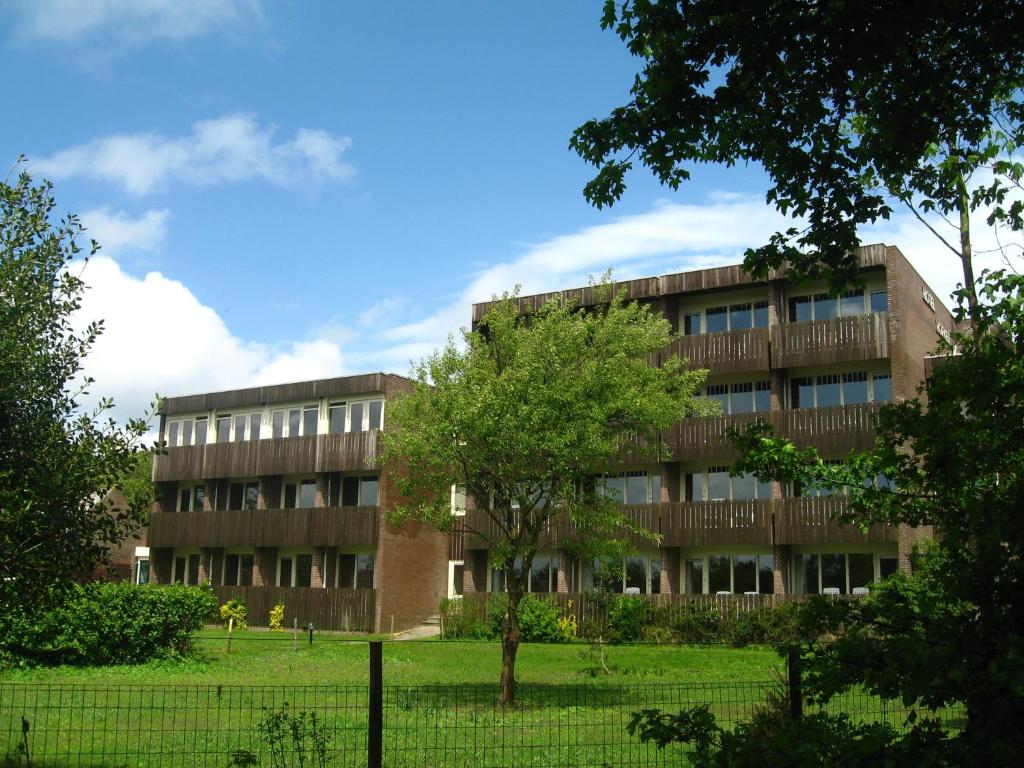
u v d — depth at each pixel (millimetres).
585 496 17562
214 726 12500
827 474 5762
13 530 6848
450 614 35531
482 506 17438
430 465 17391
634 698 15492
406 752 10617
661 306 34781
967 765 4223
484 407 16203
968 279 10258
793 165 8547
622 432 17734
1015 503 4520
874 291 31812
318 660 24984
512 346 17375
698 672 21500
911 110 8281
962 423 4715
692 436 32781
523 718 13438
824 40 7691
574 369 17125
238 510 41625
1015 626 4480
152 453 7555
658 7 7895
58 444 7168
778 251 8914
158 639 23766
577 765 9672
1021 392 4594
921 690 4379
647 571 33938
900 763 4328
